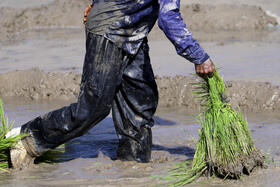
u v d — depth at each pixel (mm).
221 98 7168
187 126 10000
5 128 7855
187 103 11742
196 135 9344
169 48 18062
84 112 7215
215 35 20844
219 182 6859
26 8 24734
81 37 21047
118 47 7082
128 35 7082
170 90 12164
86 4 24859
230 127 6988
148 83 7559
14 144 7590
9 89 13453
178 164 7555
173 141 9023
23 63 16141
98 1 7086
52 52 17984
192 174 7074
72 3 25000
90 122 7301
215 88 7125
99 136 9531
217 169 6930
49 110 11586
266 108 11172
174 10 6844
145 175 7242
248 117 10570
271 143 8633
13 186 6949
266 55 16203
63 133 7410
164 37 20453
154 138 9227
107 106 7246
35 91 13125
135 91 7582
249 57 15969
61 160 8148
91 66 7137
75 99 12672
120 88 7633
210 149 6953
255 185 6691
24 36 21641
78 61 16188
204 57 6945
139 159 7824
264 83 11789
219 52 16984
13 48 19078
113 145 8961
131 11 6988
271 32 21297
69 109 7340
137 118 7727
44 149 7598
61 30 22875
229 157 6863
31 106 12047
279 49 17250
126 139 7797
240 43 18719
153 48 18156
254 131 9430
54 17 24016
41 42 20156
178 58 16188
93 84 7113
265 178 6922
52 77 13320
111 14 6992
